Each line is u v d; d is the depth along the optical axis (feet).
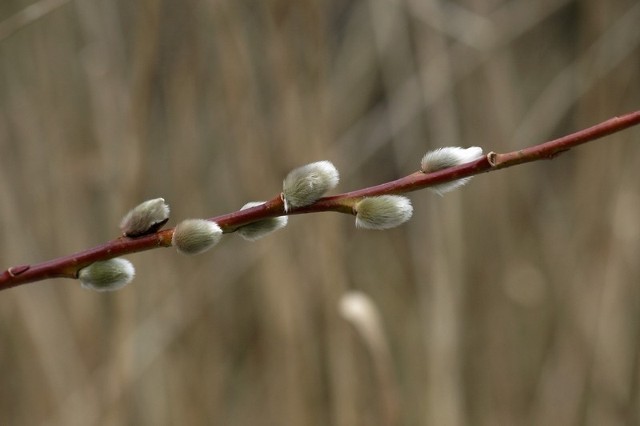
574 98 4.90
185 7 3.85
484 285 4.66
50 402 4.02
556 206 5.01
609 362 4.64
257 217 2.37
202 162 4.09
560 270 4.77
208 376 4.20
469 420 4.64
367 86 4.86
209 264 4.33
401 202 2.35
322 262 3.85
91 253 2.37
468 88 4.59
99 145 3.97
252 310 4.74
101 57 3.94
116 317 3.78
